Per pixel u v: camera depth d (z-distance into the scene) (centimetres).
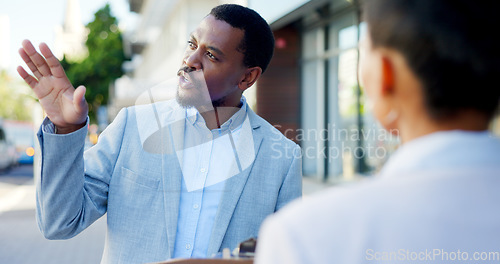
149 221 148
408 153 63
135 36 2558
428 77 61
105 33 2980
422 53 61
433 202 59
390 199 60
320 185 716
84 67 2803
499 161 60
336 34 798
